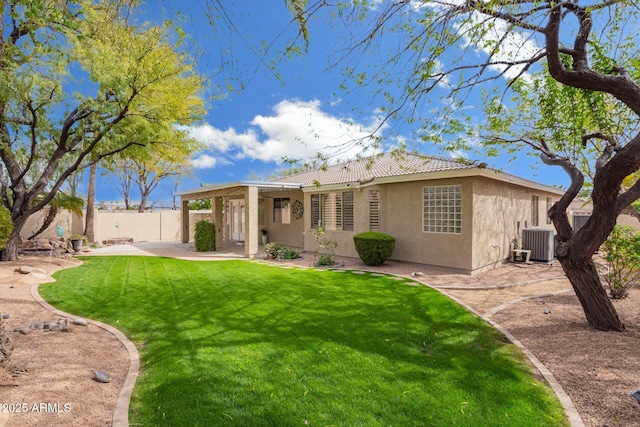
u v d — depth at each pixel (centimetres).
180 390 381
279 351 488
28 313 664
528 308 716
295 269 1179
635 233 731
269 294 816
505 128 879
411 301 756
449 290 892
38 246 1606
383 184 1349
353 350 494
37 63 973
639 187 533
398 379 410
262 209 2056
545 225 1830
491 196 1213
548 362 460
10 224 1173
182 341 525
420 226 1234
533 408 351
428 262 1211
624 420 329
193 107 1374
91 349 500
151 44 1023
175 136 1285
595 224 556
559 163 723
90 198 2109
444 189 1166
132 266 1232
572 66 601
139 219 2550
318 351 489
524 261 1352
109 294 816
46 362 449
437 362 460
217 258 1493
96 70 985
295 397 368
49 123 1192
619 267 765
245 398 366
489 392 382
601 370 431
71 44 972
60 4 678
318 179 1680
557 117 790
